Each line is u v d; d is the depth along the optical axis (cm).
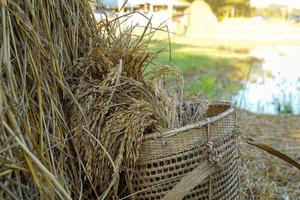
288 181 250
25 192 137
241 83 596
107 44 184
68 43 171
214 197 164
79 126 155
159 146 155
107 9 196
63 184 148
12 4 146
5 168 129
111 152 153
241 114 435
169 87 191
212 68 714
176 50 883
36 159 130
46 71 153
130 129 153
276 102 487
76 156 157
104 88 160
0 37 143
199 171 158
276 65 720
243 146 297
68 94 159
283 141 340
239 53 856
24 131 138
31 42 150
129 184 156
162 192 157
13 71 145
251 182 232
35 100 150
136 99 163
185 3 1211
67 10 171
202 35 1104
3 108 134
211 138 162
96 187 156
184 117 179
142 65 176
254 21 1284
